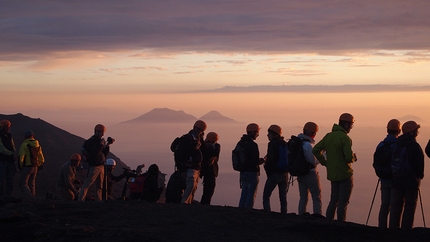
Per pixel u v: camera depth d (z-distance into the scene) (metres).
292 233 6.32
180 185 10.18
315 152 9.09
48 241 5.73
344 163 8.83
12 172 12.04
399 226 8.22
